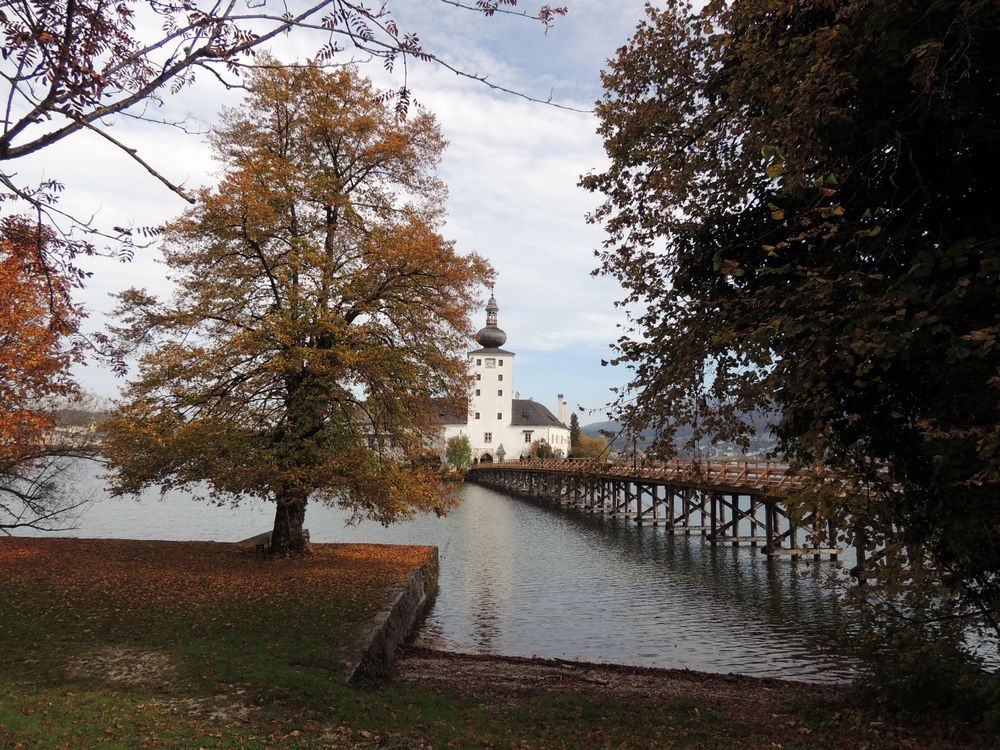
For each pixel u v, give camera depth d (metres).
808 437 5.92
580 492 51.69
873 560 7.36
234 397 15.97
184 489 16.20
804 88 5.44
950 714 7.43
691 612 18.78
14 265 11.41
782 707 8.97
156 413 15.69
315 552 19.70
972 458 5.23
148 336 16.05
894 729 7.21
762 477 26.27
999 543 5.54
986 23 4.96
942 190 5.94
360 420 18.02
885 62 5.38
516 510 51.66
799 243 6.60
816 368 5.52
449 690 9.84
